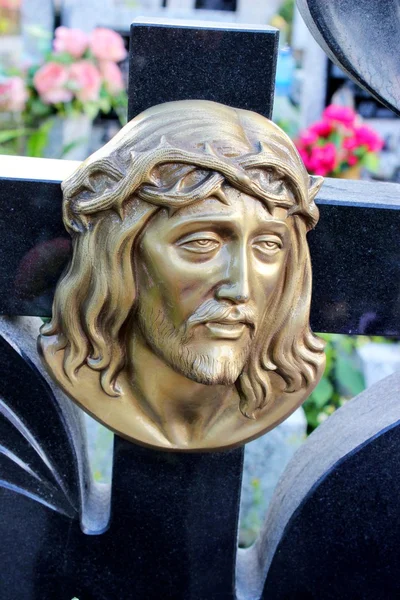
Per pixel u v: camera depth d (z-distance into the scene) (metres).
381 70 1.22
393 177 4.17
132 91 1.20
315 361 1.24
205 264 1.15
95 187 1.16
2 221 1.21
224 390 1.24
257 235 1.15
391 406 1.30
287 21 4.53
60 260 1.23
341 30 1.21
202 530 1.32
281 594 1.34
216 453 1.29
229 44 1.19
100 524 1.32
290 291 1.21
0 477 1.29
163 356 1.19
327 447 1.32
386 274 1.25
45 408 1.27
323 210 1.23
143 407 1.24
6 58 3.95
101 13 4.19
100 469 2.06
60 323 1.21
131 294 1.18
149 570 1.33
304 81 4.27
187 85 1.20
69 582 1.33
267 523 1.37
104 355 1.21
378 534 1.31
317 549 1.32
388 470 1.28
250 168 1.14
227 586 1.34
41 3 4.18
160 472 1.29
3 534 1.31
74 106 3.27
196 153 1.13
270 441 2.08
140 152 1.14
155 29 1.18
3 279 1.23
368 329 1.28
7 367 1.25
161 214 1.15
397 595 1.33
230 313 1.16
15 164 1.23
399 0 1.20
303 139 3.02
